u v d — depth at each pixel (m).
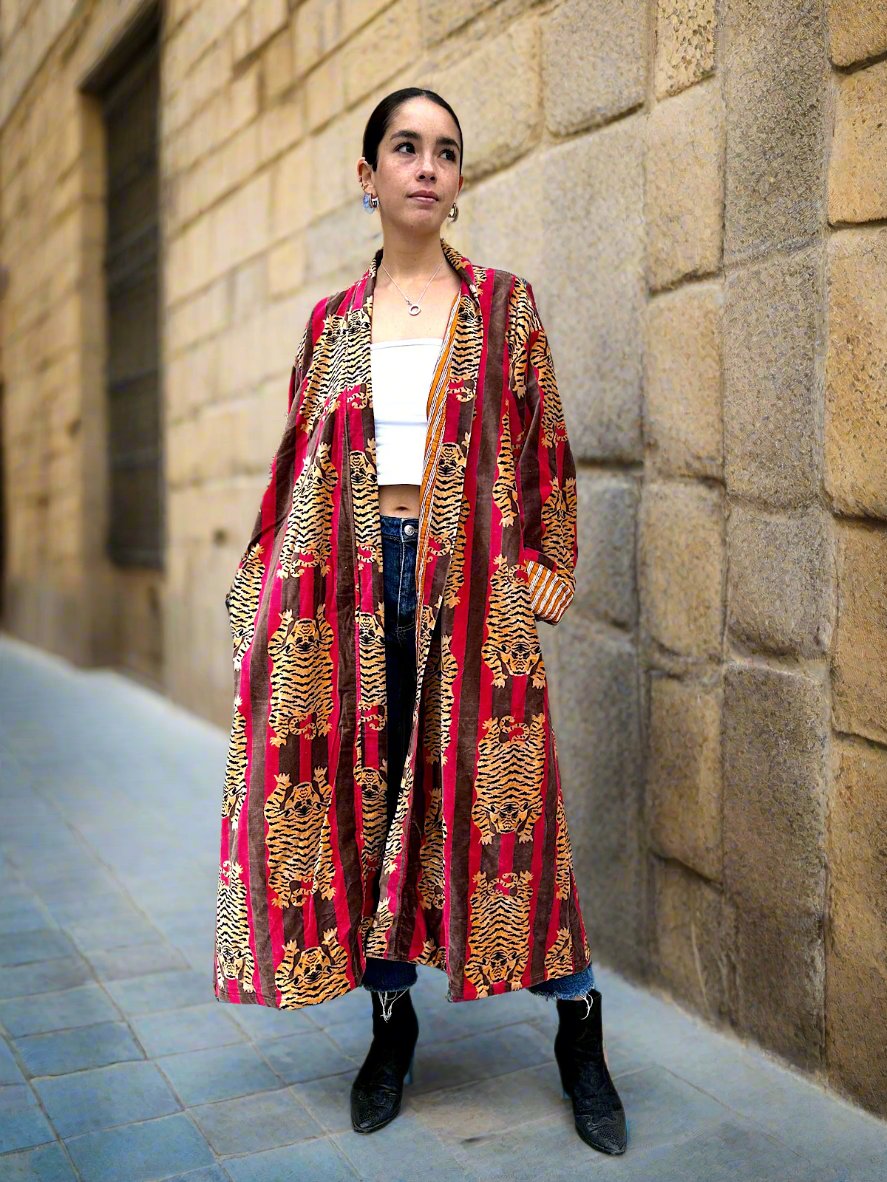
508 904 1.93
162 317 6.19
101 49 6.78
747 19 2.20
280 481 2.05
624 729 2.66
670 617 2.50
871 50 1.92
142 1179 1.93
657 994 2.62
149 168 6.65
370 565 1.91
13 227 9.52
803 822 2.16
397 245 1.97
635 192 2.55
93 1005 2.62
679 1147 2.01
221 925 1.98
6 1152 2.01
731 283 2.27
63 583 8.30
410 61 3.56
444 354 1.91
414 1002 2.65
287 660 1.93
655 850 2.58
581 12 2.71
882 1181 1.89
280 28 4.57
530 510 1.97
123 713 6.20
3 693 6.92
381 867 2.00
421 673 1.90
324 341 2.04
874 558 1.98
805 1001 2.19
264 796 1.94
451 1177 1.93
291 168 4.55
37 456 8.95
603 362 2.68
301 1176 1.94
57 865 3.61
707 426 2.36
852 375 1.99
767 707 2.23
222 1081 2.28
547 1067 2.33
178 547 6.04
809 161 2.06
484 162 3.14
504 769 1.92
